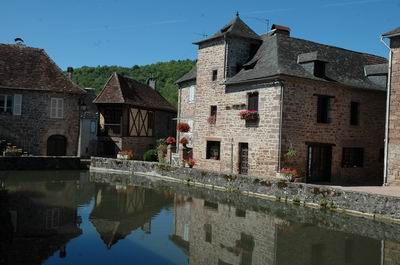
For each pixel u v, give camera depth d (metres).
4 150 24.48
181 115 26.59
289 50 19.48
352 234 10.88
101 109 30.25
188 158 22.41
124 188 18.02
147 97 33.19
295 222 12.12
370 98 19.95
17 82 25.55
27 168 22.98
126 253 9.02
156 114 33.28
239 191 17.09
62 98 26.47
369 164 19.95
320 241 10.23
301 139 17.81
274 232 11.04
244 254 9.18
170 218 12.49
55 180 19.58
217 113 20.83
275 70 17.59
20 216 11.94
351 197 13.17
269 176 17.66
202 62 21.97
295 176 16.73
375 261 8.80
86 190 17.12
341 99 18.98
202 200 15.42
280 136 17.25
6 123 25.30
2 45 27.19
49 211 12.80
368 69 20.83
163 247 9.57
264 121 18.03
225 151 20.20
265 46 20.48
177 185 19.20
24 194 15.48
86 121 33.16
